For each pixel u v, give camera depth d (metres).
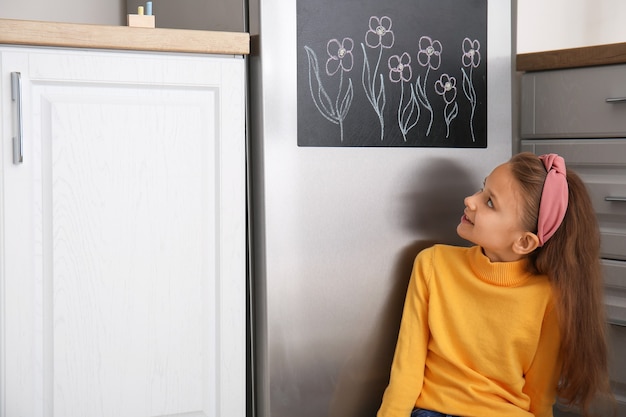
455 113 1.64
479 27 1.66
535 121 1.76
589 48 1.64
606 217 1.66
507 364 1.43
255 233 1.51
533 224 1.41
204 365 1.46
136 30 1.37
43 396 1.37
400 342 1.52
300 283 1.49
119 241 1.40
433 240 1.62
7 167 1.32
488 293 1.44
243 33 1.44
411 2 1.57
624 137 1.62
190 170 1.43
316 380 1.52
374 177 1.55
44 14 1.95
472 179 1.67
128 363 1.41
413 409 1.50
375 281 1.56
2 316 1.33
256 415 1.55
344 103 1.51
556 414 1.78
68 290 1.37
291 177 1.48
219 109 1.44
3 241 1.33
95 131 1.37
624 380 1.65
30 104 1.33
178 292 1.44
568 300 1.40
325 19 1.49
